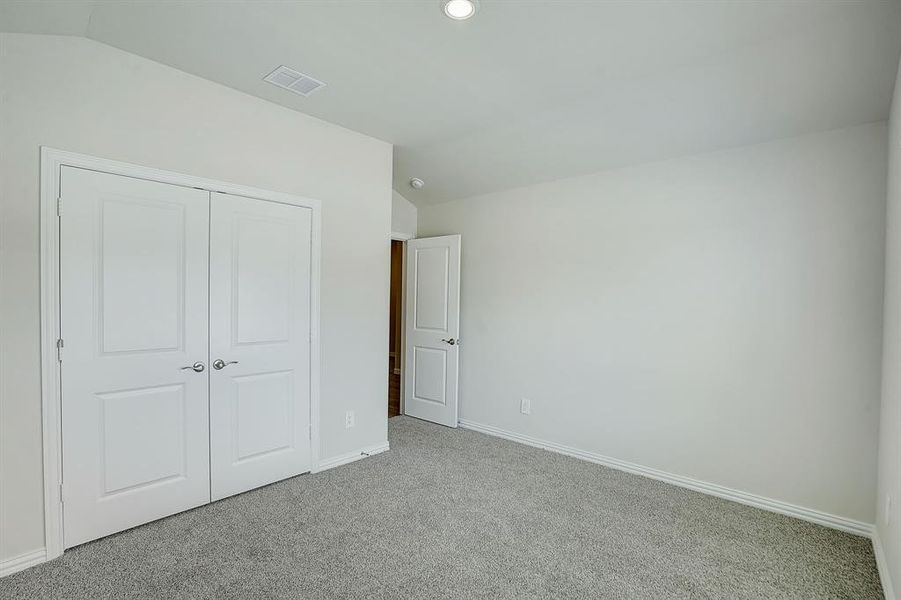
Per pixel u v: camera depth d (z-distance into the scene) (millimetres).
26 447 2074
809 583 2062
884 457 2242
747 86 2473
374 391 3643
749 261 2885
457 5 1942
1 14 1884
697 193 3096
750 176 2885
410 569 2111
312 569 2094
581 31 2113
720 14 1970
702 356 3062
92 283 2250
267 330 2961
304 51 2330
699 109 2715
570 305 3742
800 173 2709
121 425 2361
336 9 1980
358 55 2363
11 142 2021
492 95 2809
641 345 3344
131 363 2387
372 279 3602
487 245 4344
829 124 2578
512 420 4117
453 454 3684
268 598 1892
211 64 2469
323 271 3271
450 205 4680
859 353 2531
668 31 2102
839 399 2588
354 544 2312
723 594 1977
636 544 2361
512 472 3318
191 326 2609
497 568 2133
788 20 2002
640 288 3352
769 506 2791
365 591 1950
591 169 3572
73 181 2184
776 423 2785
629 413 3396
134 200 2383
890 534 2008
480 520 2586
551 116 3074
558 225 3830
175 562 2125
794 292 2730
